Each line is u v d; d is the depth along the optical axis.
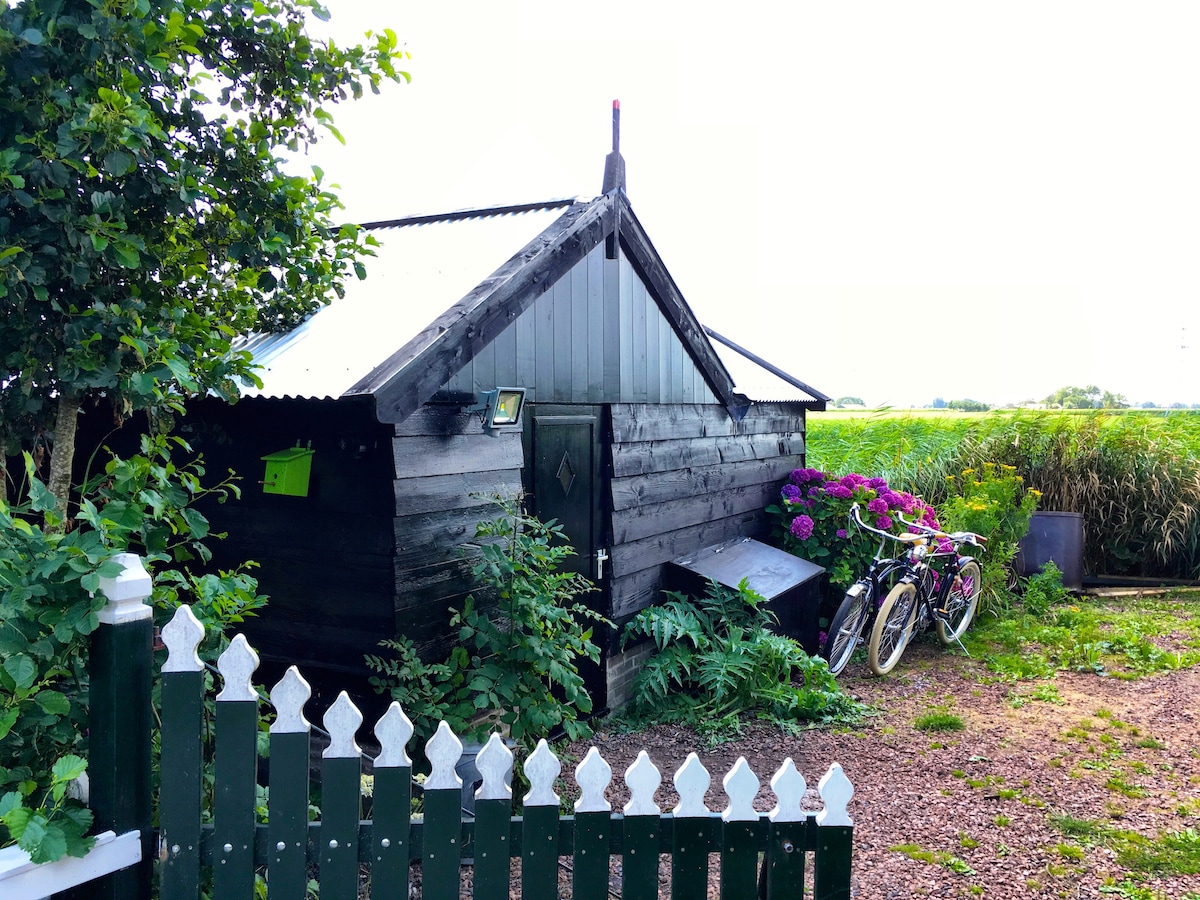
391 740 2.08
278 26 3.20
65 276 2.63
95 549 1.91
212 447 4.43
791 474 8.23
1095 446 10.08
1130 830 4.02
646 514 6.13
